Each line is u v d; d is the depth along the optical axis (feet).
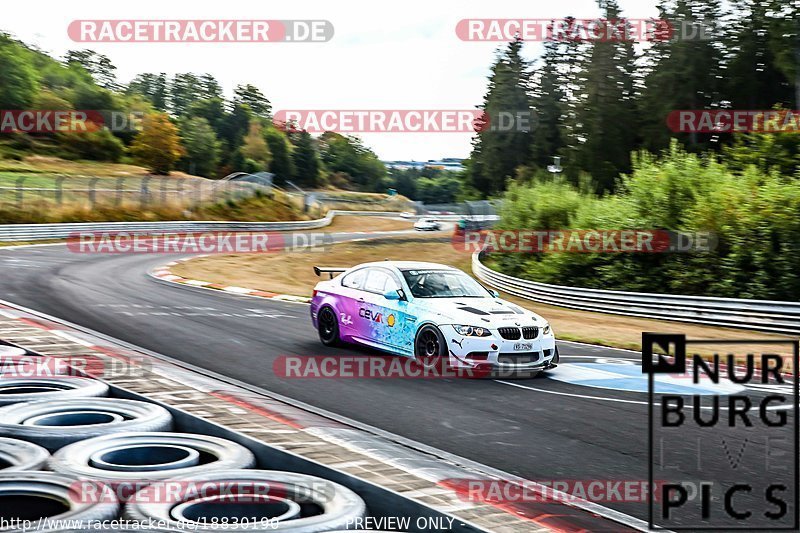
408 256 133.28
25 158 261.65
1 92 289.74
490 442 21.25
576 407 25.57
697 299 58.65
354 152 478.59
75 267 80.43
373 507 14.05
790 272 65.10
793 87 177.47
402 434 21.89
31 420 17.66
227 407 20.67
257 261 115.14
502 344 29.66
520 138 266.98
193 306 51.39
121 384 23.18
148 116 292.61
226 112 460.96
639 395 27.50
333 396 26.50
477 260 110.93
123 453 15.62
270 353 34.22
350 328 35.04
